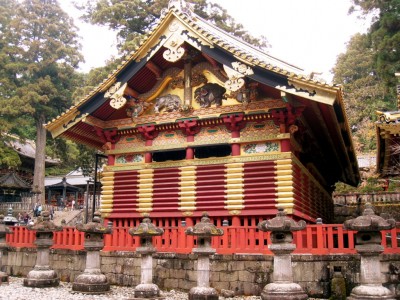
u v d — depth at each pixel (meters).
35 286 15.54
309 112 18.94
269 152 18.16
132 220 20.41
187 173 19.34
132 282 15.76
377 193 34.59
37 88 47.59
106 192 21.08
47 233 16.33
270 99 18.23
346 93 56.69
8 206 51.00
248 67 17.22
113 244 16.77
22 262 18.95
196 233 12.43
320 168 26.67
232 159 18.61
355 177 32.03
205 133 19.66
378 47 29.23
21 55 50.72
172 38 18.67
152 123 20.33
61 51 51.75
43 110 49.41
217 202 18.50
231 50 17.42
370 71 61.44
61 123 20.66
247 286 13.98
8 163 47.62
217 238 14.95
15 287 15.54
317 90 15.96
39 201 50.25
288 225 11.33
